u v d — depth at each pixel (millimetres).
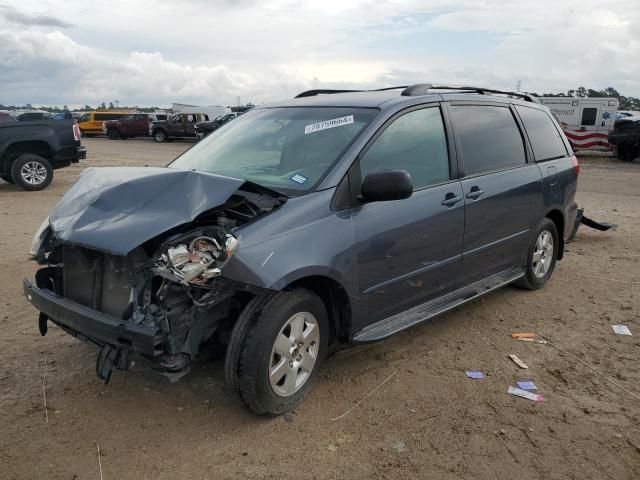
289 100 4844
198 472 2922
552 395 3732
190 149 4805
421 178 4156
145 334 2930
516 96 5684
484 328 4844
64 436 3207
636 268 6734
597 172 18625
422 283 4176
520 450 3137
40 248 3645
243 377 3164
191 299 3117
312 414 3455
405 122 4125
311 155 3863
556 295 5723
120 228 3049
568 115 25469
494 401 3643
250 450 3102
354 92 4730
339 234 3480
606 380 3953
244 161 4145
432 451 3115
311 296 3418
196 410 3477
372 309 3811
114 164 19672
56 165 13352
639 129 21891
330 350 4309
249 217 3266
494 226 4816
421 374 3988
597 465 3020
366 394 3701
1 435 3201
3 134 12406
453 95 4676
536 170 5426
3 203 10844
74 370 3957
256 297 3256
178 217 3070
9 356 4152
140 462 2992
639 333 4781
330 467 2975
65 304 3318
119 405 3523
